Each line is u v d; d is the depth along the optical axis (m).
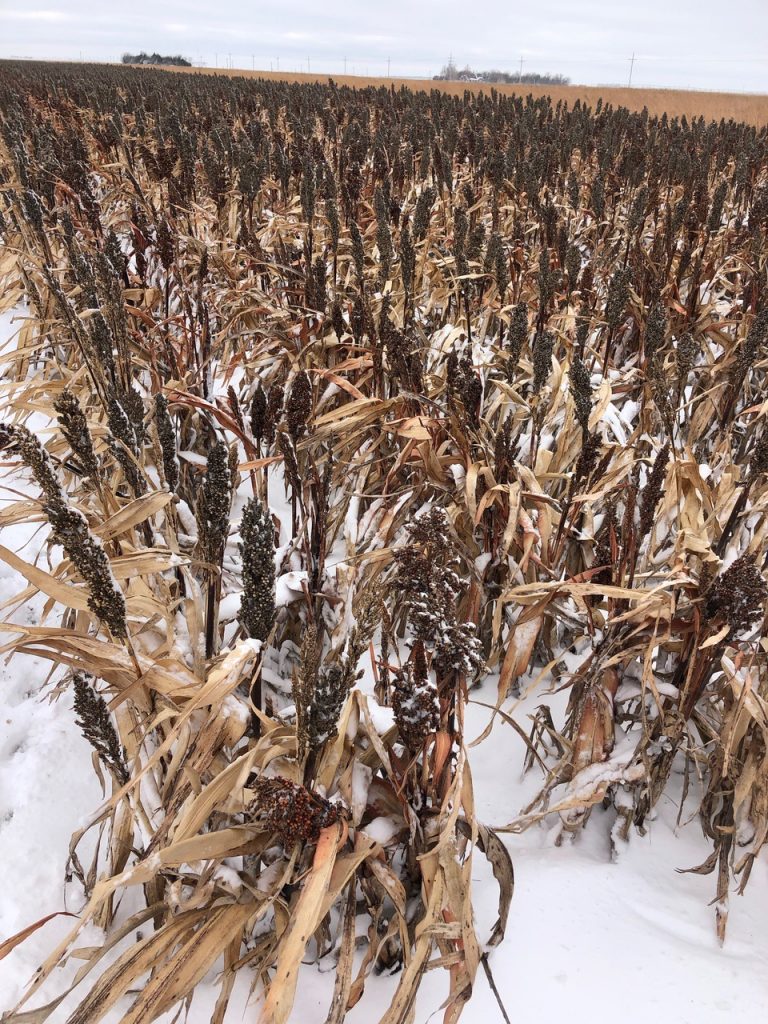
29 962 1.79
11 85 21.70
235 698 1.77
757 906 2.01
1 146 8.59
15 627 1.67
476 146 8.51
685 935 1.91
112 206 7.39
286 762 1.76
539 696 2.81
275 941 1.68
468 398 2.85
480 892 2.02
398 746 2.06
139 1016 1.40
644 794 2.19
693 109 28.52
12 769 2.38
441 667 1.60
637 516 2.82
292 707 2.07
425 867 1.66
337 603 2.60
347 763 1.82
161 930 1.54
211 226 6.10
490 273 4.40
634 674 2.29
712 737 2.11
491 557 2.85
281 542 3.32
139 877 1.48
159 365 4.16
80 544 1.41
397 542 2.93
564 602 2.74
